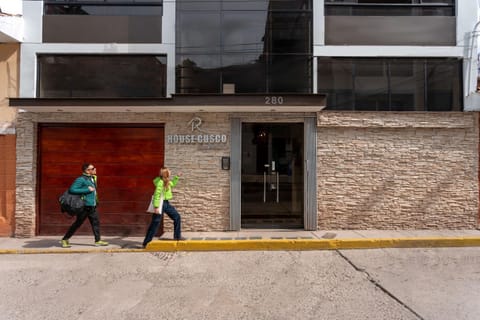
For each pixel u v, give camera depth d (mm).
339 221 7969
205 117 7941
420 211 8008
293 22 8094
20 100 7039
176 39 7949
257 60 8000
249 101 7129
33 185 7824
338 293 4551
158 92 8102
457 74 8195
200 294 4543
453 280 5020
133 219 8062
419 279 5070
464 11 8188
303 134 8148
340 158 8008
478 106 7891
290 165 8375
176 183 7859
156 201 6672
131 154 8117
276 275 5305
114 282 5008
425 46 8117
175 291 4652
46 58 8094
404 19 8211
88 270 5562
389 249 6812
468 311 3955
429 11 8289
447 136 8070
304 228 7969
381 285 4824
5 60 7883
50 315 3936
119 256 6367
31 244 7109
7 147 7824
